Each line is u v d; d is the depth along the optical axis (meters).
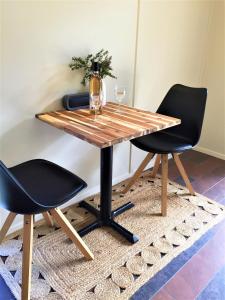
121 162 2.49
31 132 1.79
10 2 1.48
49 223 1.90
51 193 1.43
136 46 2.21
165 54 2.49
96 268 1.59
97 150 2.22
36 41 1.64
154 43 2.35
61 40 1.75
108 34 1.99
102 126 1.59
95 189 2.33
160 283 1.51
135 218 2.02
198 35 2.78
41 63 1.70
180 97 2.23
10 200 1.23
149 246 1.76
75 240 1.58
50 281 1.50
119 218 2.02
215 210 2.15
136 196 2.30
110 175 1.84
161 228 1.92
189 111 2.15
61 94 1.86
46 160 1.75
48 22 1.65
